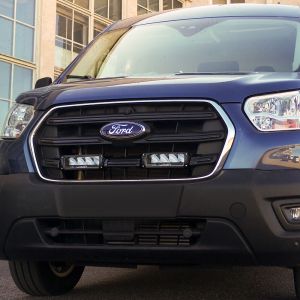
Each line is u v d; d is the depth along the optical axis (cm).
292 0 3169
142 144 349
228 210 326
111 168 353
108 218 345
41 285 448
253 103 342
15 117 392
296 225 324
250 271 566
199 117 343
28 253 365
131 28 539
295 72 401
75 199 350
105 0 2819
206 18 511
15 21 2295
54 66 2506
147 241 344
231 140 334
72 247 355
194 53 467
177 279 532
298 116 340
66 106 371
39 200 357
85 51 537
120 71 476
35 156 368
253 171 327
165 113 348
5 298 465
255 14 498
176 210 333
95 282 523
